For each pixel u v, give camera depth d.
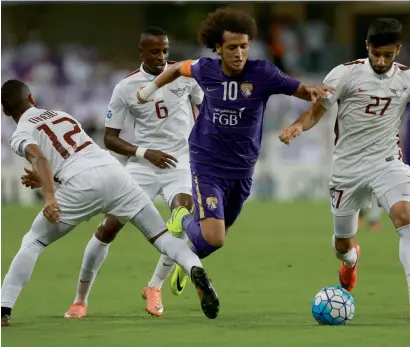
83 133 30.20
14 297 29.50
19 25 122.44
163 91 35.75
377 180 31.36
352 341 25.20
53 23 123.25
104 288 39.69
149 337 26.36
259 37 112.00
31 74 106.31
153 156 34.66
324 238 61.31
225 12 28.00
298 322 29.52
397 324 28.61
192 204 34.88
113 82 104.06
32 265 29.58
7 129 92.06
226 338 25.98
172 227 31.52
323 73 107.75
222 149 29.59
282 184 96.12
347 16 122.25
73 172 29.33
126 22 123.88
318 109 31.00
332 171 32.59
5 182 92.31
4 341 25.98
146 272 45.06
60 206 29.39
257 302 35.00
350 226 33.28
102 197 29.42
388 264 47.44
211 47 28.67
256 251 54.03
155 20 123.44
